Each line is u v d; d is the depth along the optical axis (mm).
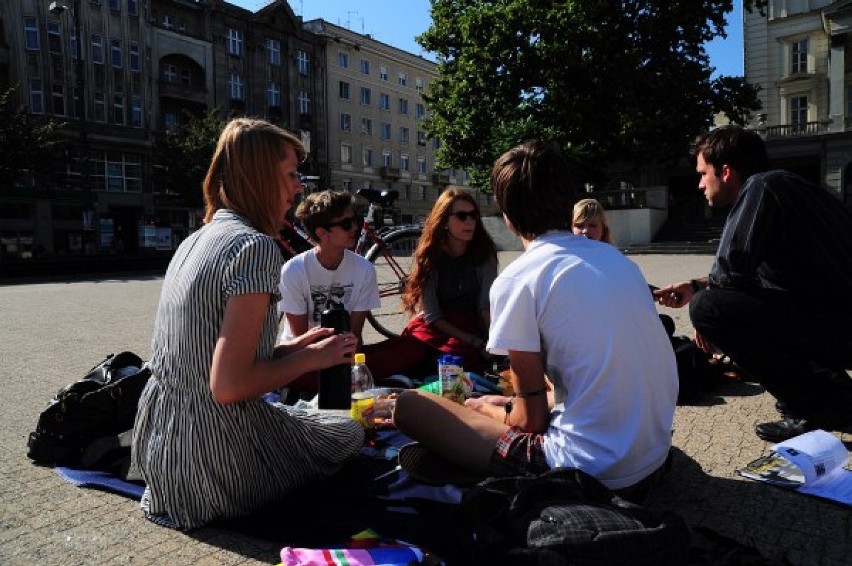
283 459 2500
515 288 2156
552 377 2203
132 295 12094
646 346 2086
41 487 2854
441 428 2441
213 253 2193
